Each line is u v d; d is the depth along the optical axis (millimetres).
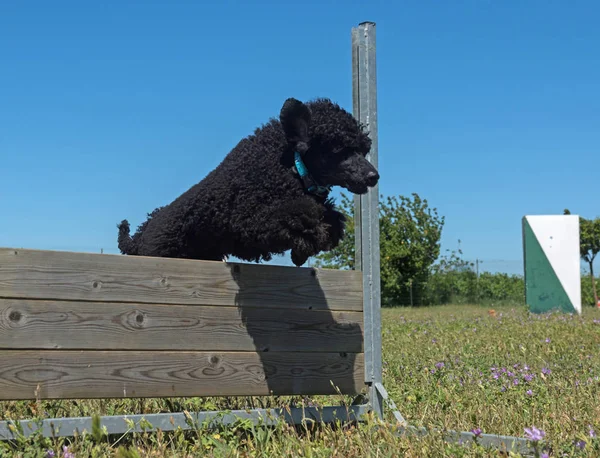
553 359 4777
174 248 3352
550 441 2605
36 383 2602
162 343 2807
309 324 3113
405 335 6934
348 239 14555
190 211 3229
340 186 3184
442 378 3920
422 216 17859
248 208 3029
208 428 2850
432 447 2557
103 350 2709
